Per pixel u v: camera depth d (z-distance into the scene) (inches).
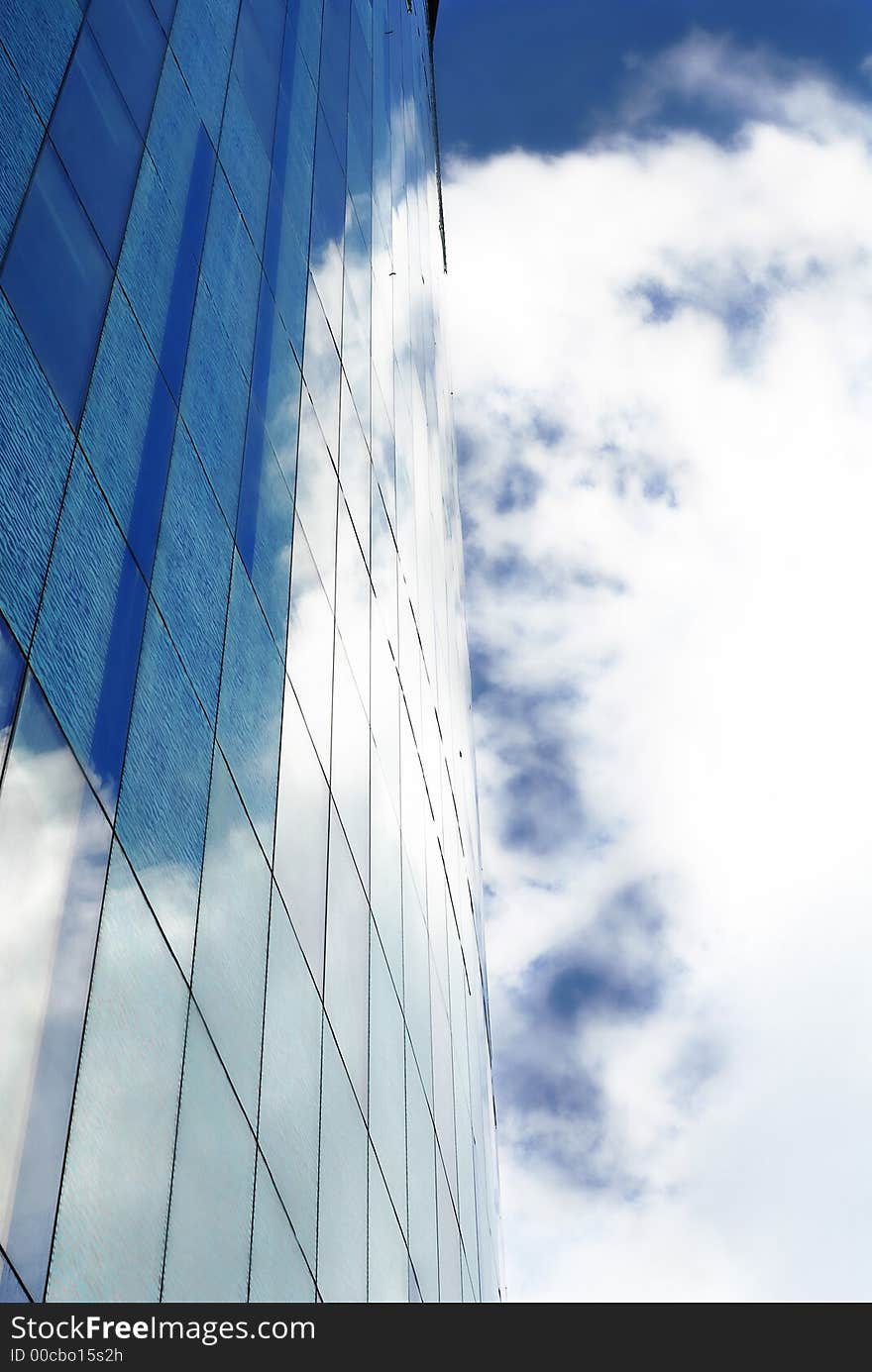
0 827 345.4
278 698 674.8
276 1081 551.5
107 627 451.8
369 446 1154.7
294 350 875.4
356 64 1464.1
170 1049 428.8
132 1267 367.9
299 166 1008.2
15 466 404.8
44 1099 334.6
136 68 636.7
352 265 1209.4
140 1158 387.9
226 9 864.3
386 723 1027.3
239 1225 468.1
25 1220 314.3
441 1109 1066.7
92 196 534.6
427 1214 899.4
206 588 580.7
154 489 532.1
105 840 410.6
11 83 484.4
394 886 955.3
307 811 696.4
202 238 687.7
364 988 775.7
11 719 364.8
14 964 336.2
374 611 1040.8
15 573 388.2
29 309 447.2
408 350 1643.7
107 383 503.8
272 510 735.7
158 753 475.2
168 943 446.6
